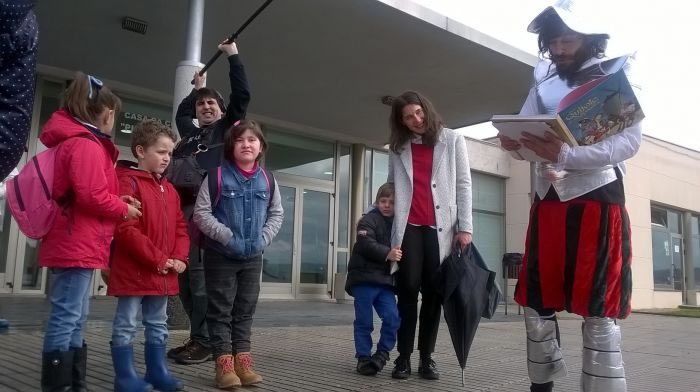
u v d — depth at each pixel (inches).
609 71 93.3
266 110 423.2
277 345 194.4
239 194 127.0
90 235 103.0
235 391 122.9
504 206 628.7
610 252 93.4
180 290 155.6
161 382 118.6
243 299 129.6
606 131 89.5
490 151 608.7
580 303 93.2
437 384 142.6
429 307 149.3
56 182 102.0
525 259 102.1
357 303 153.9
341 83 367.2
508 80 355.6
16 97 92.0
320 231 476.1
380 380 143.4
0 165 92.4
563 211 96.8
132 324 115.0
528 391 138.8
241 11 271.9
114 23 284.2
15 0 88.5
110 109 111.3
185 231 125.5
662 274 677.9
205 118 157.8
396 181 150.6
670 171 685.9
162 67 341.1
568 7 98.5
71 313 103.6
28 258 335.6
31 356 144.6
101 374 130.3
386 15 275.9
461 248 144.2
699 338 298.8
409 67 339.0
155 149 121.0
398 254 144.0
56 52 320.5
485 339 246.7
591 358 93.9
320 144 483.5
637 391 150.9
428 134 148.5
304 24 285.0
